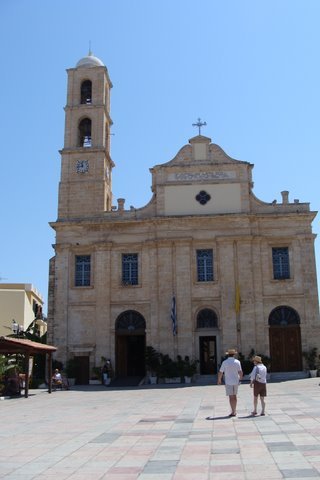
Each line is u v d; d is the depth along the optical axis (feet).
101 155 156.04
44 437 50.16
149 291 145.79
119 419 62.59
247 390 101.35
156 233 148.46
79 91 162.91
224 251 145.89
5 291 198.70
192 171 151.74
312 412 60.70
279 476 31.71
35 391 118.93
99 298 146.72
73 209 153.58
